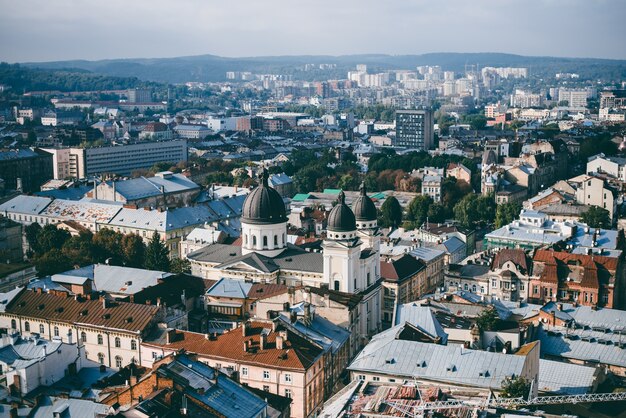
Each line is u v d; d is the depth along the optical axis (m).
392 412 168.38
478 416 164.88
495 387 191.88
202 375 189.75
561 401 195.88
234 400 185.75
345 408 173.88
